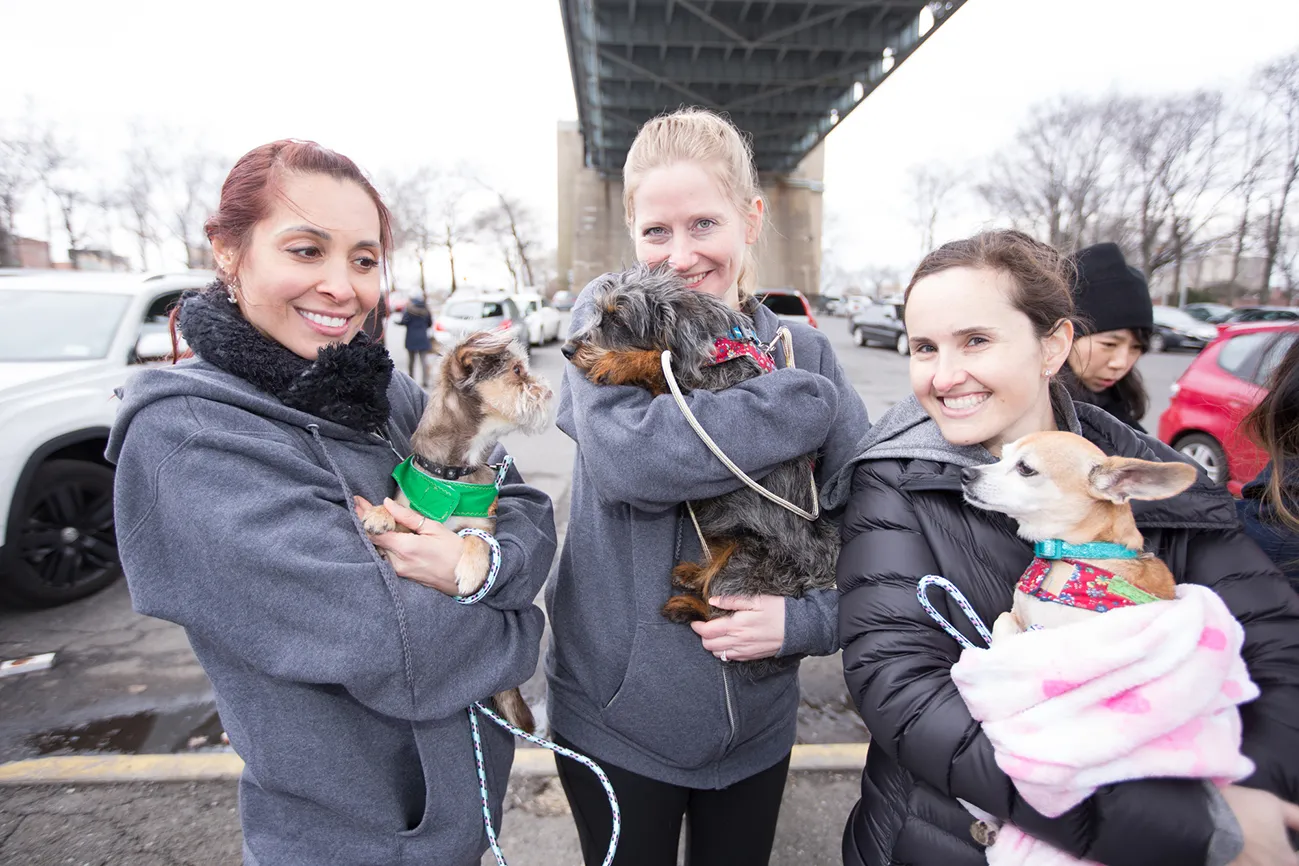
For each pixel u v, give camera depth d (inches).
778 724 68.3
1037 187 1691.7
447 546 55.9
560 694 68.7
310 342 57.9
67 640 158.4
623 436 55.6
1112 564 51.5
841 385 74.4
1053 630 44.3
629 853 64.4
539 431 73.7
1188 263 1674.5
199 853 98.5
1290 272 1378.0
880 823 57.7
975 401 55.8
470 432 69.1
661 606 62.4
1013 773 41.4
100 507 178.7
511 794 110.9
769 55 1167.0
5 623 165.0
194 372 53.2
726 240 71.2
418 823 56.9
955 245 57.6
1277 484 59.9
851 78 1173.1
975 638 53.2
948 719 46.9
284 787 51.1
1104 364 112.0
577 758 61.5
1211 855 40.2
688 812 69.2
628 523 63.9
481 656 55.7
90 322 192.5
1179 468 49.2
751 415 57.0
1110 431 64.7
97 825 103.3
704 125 70.5
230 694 51.2
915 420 63.1
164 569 49.0
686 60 1169.4
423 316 578.6
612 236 1931.6
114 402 181.2
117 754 120.6
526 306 880.9
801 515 69.7
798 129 1488.7
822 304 2190.0
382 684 49.6
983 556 56.6
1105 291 109.3
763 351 72.6
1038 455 53.8
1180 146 1450.5
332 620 48.2
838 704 141.7
